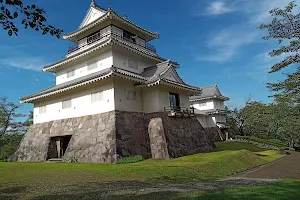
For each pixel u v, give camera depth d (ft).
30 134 76.13
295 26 37.88
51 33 18.67
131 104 60.70
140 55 70.28
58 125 68.13
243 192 25.45
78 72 71.51
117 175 36.27
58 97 70.74
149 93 63.62
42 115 75.25
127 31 74.54
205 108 147.43
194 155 58.54
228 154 54.85
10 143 100.99
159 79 57.77
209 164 44.14
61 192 26.66
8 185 30.40
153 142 58.85
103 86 59.00
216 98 146.41
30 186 29.81
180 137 62.44
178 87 65.41
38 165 50.52
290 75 39.93
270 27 38.73
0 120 102.47
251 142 114.11
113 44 60.59
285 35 38.29
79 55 67.51
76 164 50.47
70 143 60.85
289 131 59.67
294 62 38.52
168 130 59.72
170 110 63.72
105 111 57.47
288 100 44.86
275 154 75.72
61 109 69.10
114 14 66.49
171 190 27.55
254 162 55.11
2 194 26.05
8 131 105.50
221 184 31.68
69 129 64.13
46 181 32.73
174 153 56.65
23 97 77.36
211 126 138.00
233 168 45.73
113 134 52.80
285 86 40.50
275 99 49.49
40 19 17.62
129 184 30.83
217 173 40.81
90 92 61.93
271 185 29.78
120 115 56.44
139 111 62.90
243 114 150.41
